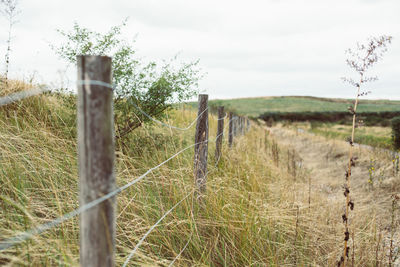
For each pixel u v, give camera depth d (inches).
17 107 166.7
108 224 49.7
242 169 207.5
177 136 206.7
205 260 106.4
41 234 90.4
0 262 75.4
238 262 115.7
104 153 48.0
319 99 3784.5
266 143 430.9
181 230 116.7
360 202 232.7
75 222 100.7
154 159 160.1
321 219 175.5
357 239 154.7
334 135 687.1
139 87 173.5
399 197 156.9
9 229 84.9
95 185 47.9
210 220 126.4
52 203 106.5
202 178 145.3
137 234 109.1
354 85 107.1
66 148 140.9
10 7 181.5
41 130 147.7
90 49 161.9
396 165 289.3
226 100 3496.6
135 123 173.8
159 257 102.7
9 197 98.9
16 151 126.3
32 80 192.9
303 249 136.5
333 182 301.4
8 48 191.5
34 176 117.6
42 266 78.5
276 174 269.1
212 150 237.0
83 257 49.6
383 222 190.2
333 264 130.9
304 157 447.8
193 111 282.2
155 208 123.8
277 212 156.1
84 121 47.1
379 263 135.7
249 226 128.7
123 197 118.1
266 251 125.6
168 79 178.9
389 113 1828.2
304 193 229.5
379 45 99.7
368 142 535.8
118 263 91.0
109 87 48.2
